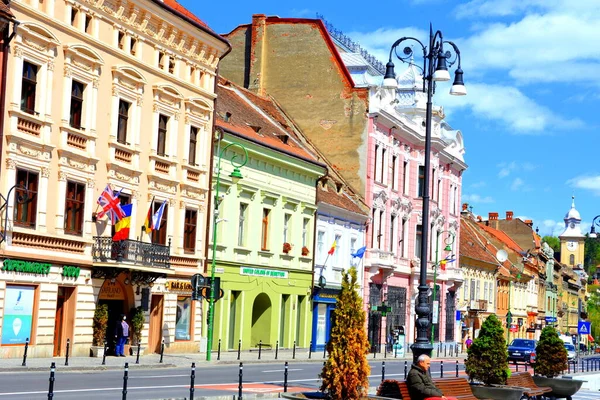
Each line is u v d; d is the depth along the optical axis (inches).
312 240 2325.3
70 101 1454.2
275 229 2155.5
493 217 5068.9
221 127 1899.6
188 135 1792.6
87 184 1502.2
